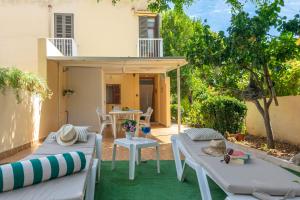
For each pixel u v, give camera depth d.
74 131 4.68
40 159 2.78
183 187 4.46
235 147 4.67
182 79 15.13
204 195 3.43
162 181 4.77
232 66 7.36
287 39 6.64
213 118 9.45
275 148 7.14
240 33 6.48
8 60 12.27
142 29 13.45
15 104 7.03
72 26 12.73
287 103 7.73
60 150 4.16
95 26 12.88
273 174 3.05
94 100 11.41
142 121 11.00
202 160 3.63
